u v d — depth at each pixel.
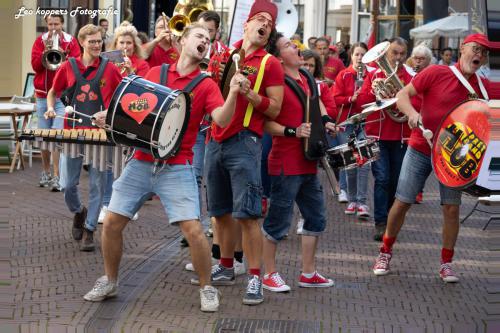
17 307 7.30
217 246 8.77
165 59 10.75
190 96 7.24
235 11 10.28
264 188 11.23
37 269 8.51
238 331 6.94
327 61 15.64
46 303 7.45
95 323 6.97
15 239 9.70
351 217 12.26
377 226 10.70
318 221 8.21
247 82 7.06
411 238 10.80
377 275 8.92
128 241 9.95
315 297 8.01
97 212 9.30
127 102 6.98
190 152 7.38
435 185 15.98
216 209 8.13
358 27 30.38
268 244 8.12
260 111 7.65
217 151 7.82
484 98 8.15
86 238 9.30
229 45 10.34
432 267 9.34
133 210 7.37
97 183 9.28
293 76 8.04
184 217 7.29
